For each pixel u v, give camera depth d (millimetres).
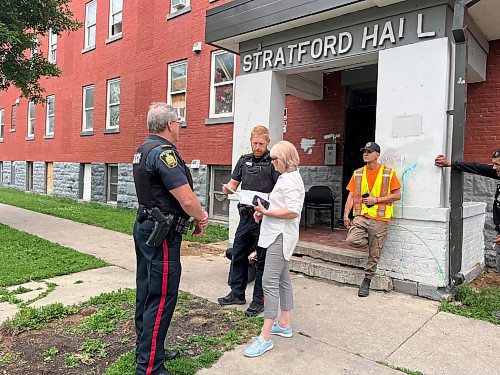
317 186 7770
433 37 4758
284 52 6141
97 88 14312
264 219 3604
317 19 5609
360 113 7934
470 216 5367
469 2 4477
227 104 9836
